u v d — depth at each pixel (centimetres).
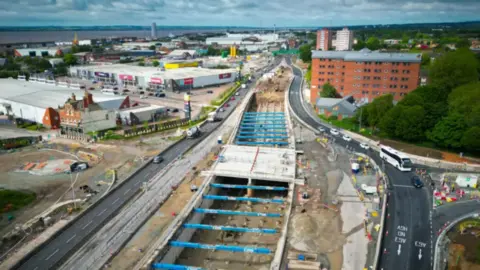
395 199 8775
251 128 15600
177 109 18812
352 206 8588
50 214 8219
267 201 9112
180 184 9881
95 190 9469
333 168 10869
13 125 16000
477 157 11325
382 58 17700
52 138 14062
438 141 11912
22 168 11000
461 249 6825
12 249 6938
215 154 12150
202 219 8975
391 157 10956
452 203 8562
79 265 6531
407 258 6594
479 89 12375
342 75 19025
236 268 7181
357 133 14362
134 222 7938
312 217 8150
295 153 12081
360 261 6600
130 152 12519
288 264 6550
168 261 7106
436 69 16300
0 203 8594
